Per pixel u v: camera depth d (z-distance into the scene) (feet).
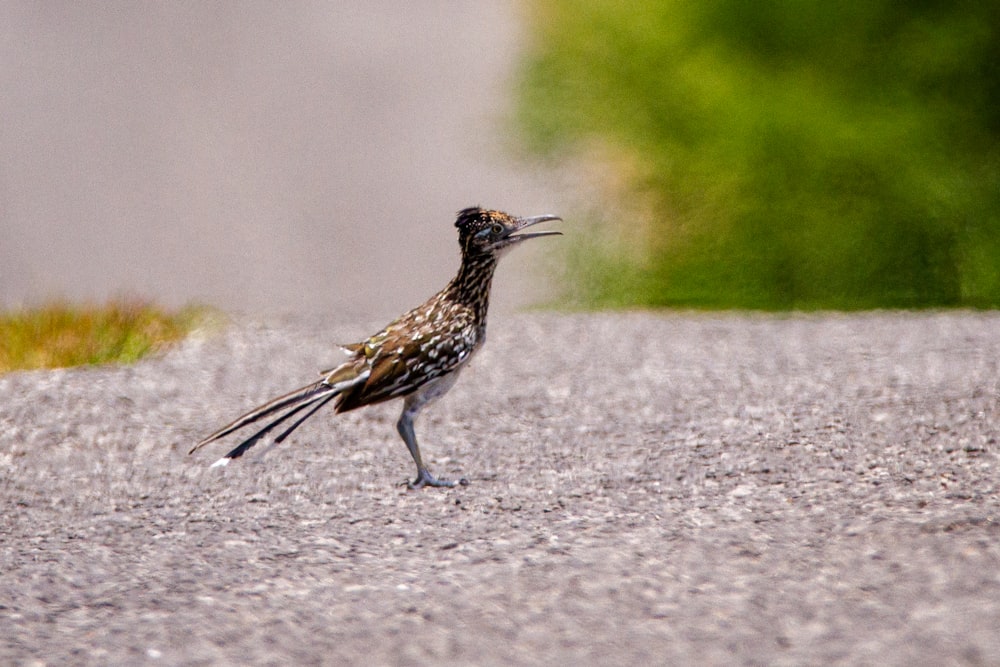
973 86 77.92
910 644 21.29
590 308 80.28
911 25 78.13
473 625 23.20
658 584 24.80
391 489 33.14
